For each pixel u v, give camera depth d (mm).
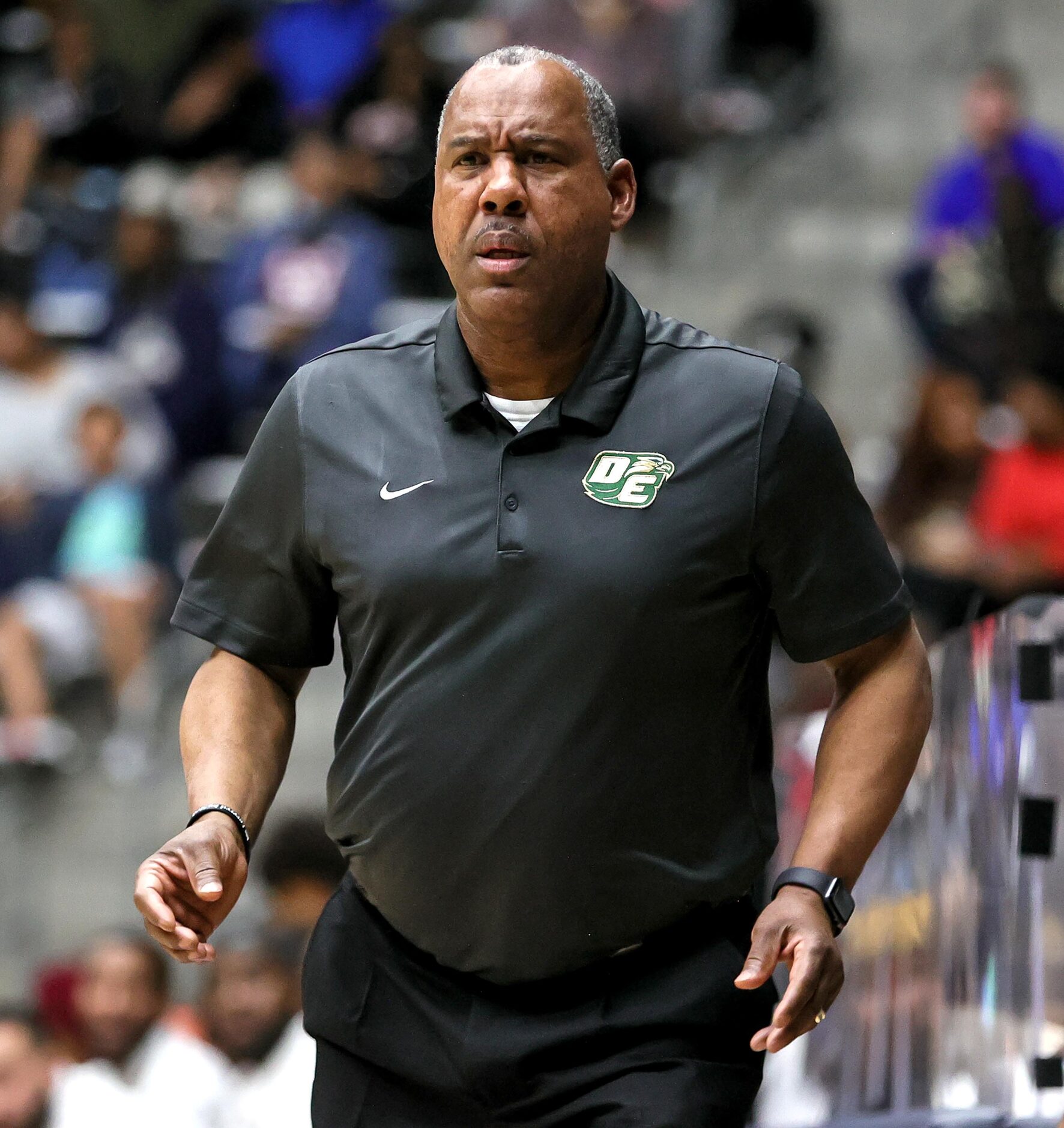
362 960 8211
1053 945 9164
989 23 41688
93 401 29438
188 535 30609
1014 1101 9328
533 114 7715
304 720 28344
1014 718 9391
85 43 37438
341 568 7945
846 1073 12023
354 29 36781
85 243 35562
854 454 30297
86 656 28406
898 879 11516
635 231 36500
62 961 22188
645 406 7809
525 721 7578
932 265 32062
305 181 32562
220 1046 18859
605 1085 7738
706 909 7910
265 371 31094
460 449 7832
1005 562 22031
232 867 7773
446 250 7852
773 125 39062
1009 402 27656
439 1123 8055
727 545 7656
